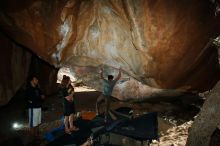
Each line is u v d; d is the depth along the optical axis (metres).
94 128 7.55
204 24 8.72
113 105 11.80
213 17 8.52
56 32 10.13
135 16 9.38
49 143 7.24
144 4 9.10
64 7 9.71
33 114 7.88
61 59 11.16
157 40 9.42
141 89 11.95
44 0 9.26
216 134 4.37
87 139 7.06
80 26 10.49
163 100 11.86
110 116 8.29
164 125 8.80
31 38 9.88
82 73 13.13
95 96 13.88
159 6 8.95
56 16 9.77
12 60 10.70
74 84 17.05
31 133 8.04
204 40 8.94
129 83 12.21
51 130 8.42
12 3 9.01
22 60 11.35
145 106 11.48
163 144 7.20
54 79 13.70
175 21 8.94
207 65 9.42
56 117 10.16
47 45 10.27
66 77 7.82
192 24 8.84
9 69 10.51
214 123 4.49
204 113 4.75
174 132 8.16
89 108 11.46
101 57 11.55
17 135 8.15
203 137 4.52
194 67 9.56
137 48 9.98
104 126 7.42
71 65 11.92
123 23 10.04
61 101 12.51
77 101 12.77
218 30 8.64
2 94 9.99
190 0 8.55
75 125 8.11
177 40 9.20
